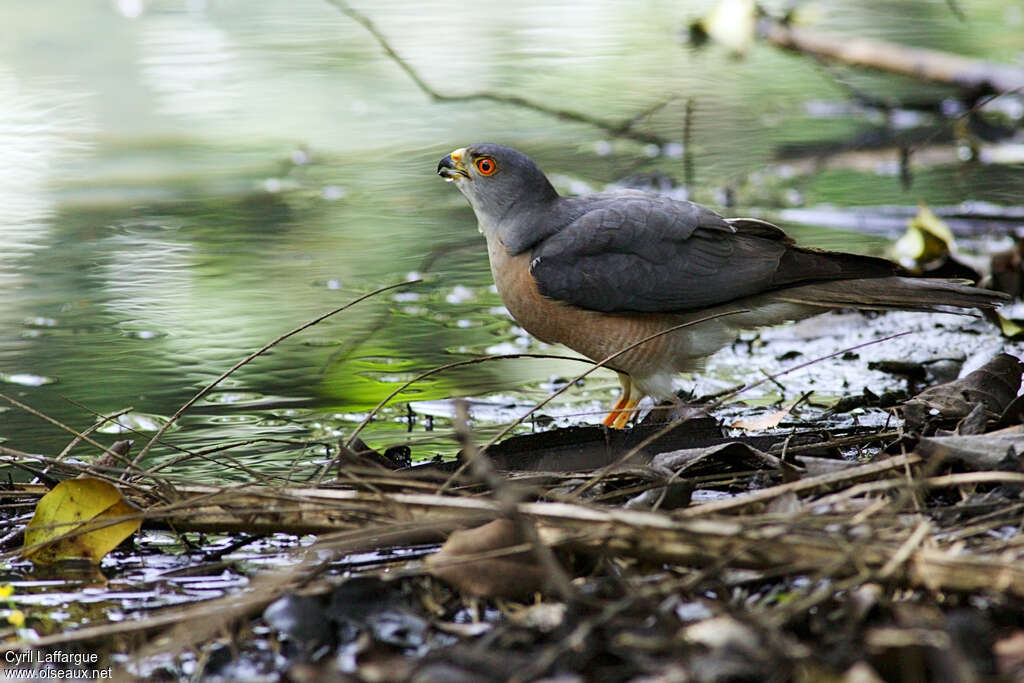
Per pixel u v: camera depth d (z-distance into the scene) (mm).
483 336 12617
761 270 9719
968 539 6395
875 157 19281
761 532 6000
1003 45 23844
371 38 25734
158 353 11898
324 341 12406
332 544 6555
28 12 28125
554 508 6281
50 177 18516
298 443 8539
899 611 5633
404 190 18141
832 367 11367
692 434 8281
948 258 11930
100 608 6598
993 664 5270
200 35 26188
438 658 5488
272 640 6043
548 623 5691
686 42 23922
